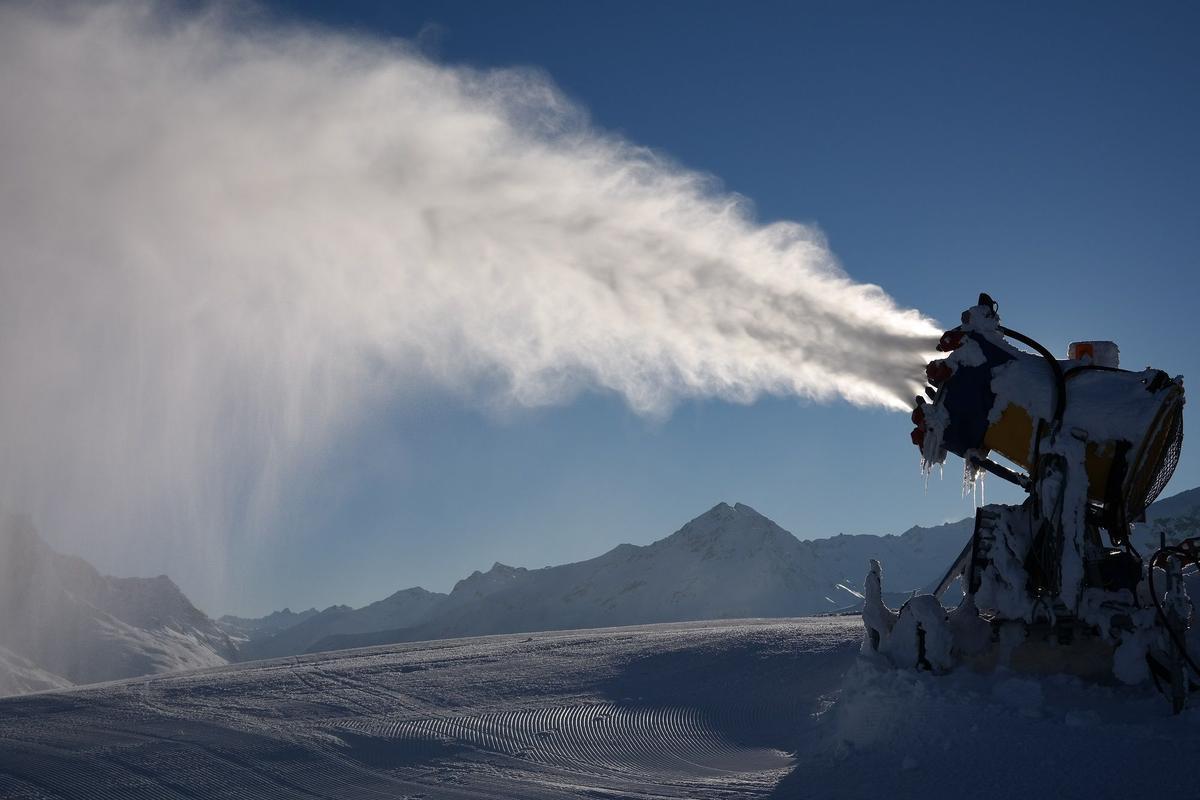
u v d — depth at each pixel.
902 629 13.16
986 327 13.75
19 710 18.12
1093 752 10.37
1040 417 13.05
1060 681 12.39
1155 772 9.74
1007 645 13.09
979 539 13.38
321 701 17.72
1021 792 9.73
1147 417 12.59
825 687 16.73
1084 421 12.87
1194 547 13.35
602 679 18.80
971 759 10.73
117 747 14.31
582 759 13.08
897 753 11.35
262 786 12.10
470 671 20.50
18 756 13.91
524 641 27.06
